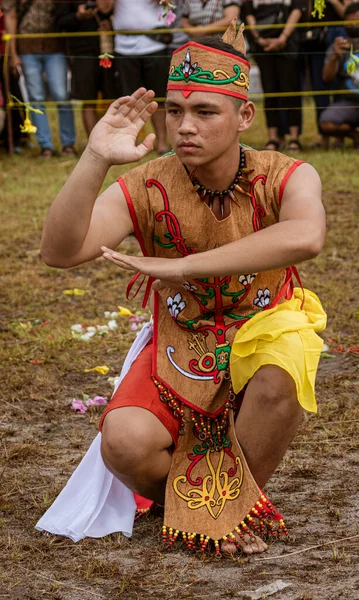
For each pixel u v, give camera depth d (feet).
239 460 11.96
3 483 14.61
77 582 11.47
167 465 11.99
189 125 11.07
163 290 12.29
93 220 11.56
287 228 10.95
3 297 25.96
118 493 12.82
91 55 43.68
